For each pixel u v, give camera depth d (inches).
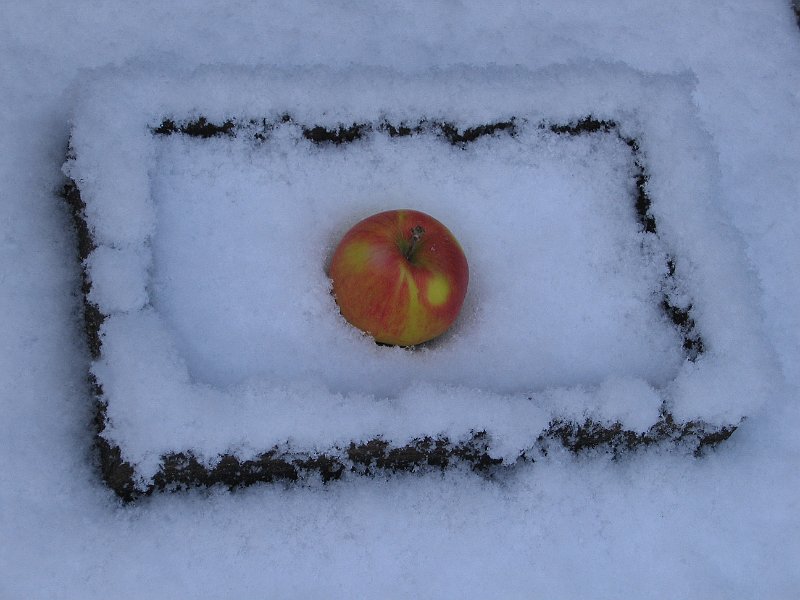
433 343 36.6
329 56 40.3
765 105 41.8
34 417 35.6
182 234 36.2
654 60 41.8
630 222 37.9
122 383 34.4
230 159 37.0
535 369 36.4
